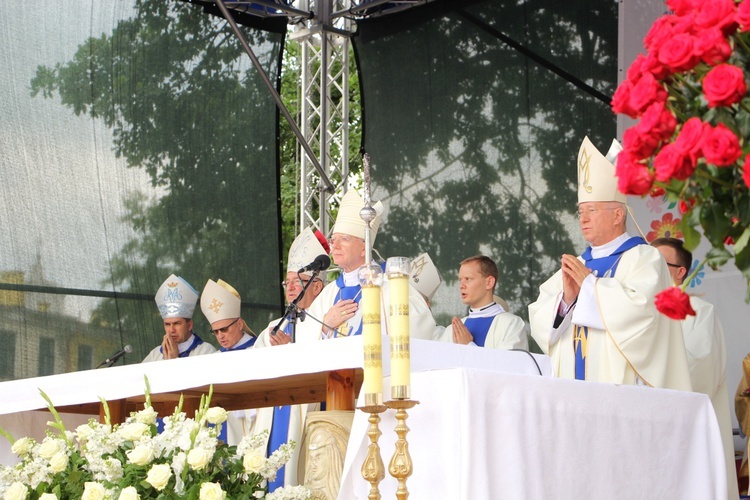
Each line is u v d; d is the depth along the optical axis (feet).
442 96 33.91
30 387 16.43
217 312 25.72
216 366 14.10
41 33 30.60
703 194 8.05
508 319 24.52
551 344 19.34
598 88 30.89
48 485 12.35
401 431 10.87
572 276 18.70
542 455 11.80
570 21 31.50
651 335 17.97
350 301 17.48
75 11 31.07
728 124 7.87
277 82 33.73
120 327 31.04
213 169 32.73
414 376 12.07
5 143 29.96
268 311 32.99
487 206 32.81
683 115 8.27
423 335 20.11
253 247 33.04
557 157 31.60
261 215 33.19
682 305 8.30
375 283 11.13
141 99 31.86
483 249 32.81
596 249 19.69
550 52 31.78
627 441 12.68
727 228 8.06
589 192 19.52
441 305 33.45
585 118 31.14
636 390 12.93
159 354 28.68
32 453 13.00
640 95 8.16
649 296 18.02
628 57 27.81
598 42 30.99
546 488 11.75
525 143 32.22
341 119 36.22
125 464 12.12
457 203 33.40
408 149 34.58
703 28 7.95
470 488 11.12
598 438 12.39
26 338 29.86
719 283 26.07
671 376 18.31
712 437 13.60
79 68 31.04
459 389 11.43
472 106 33.30
